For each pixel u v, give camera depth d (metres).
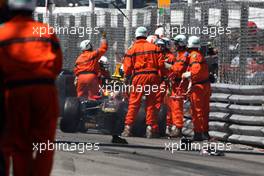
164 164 39.56
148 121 55.34
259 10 56.16
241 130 52.91
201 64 53.97
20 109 22.44
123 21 76.81
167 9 67.00
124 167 37.34
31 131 22.72
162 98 55.66
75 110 55.59
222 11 59.44
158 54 54.88
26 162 22.91
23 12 23.00
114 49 77.69
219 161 42.84
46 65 22.48
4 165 22.42
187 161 41.75
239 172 38.28
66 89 63.44
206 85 54.25
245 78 56.44
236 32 57.66
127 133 55.06
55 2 105.56
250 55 55.94
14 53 22.36
